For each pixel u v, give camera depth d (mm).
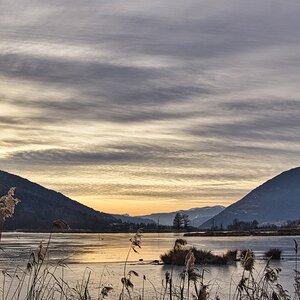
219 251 76000
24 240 120500
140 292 27172
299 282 12516
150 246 97125
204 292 10102
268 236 167625
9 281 28625
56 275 36531
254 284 12602
